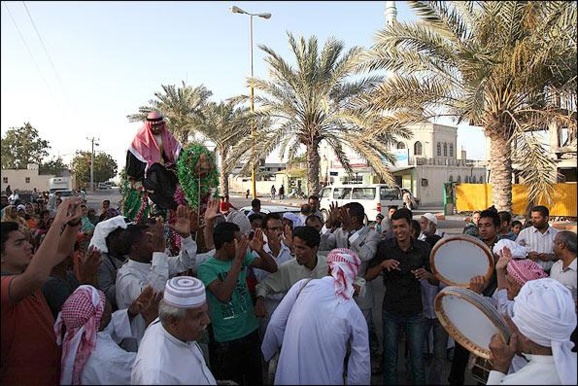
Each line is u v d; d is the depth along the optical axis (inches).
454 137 2016.5
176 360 116.0
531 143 399.5
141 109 1087.6
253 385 169.0
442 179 1600.6
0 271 127.0
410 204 872.3
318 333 120.8
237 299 166.2
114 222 178.1
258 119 709.9
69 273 169.8
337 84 687.7
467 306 117.2
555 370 101.0
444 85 482.3
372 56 488.1
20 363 125.6
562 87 307.0
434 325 184.7
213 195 224.2
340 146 727.1
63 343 126.5
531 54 339.6
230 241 163.5
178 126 1069.1
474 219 305.1
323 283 129.6
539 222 228.2
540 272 136.8
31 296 130.6
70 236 126.4
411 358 169.2
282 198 1610.5
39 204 741.9
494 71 393.1
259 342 172.2
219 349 162.9
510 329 121.0
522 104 427.8
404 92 490.3
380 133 590.9
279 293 180.2
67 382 122.9
